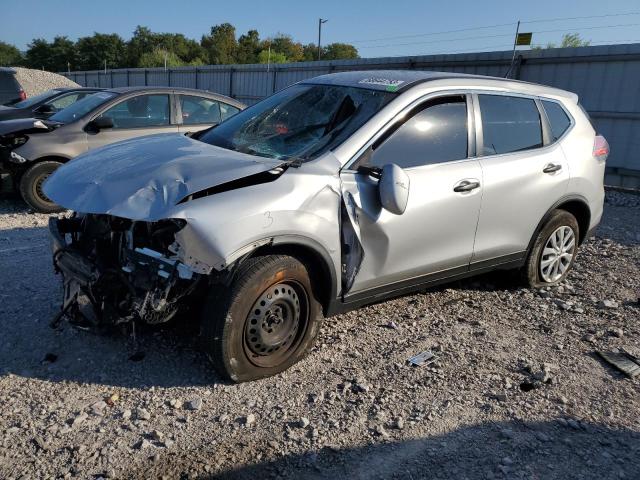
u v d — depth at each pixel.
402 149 3.93
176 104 8.48
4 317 4.16
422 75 4.40
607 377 3.78
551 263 5.24
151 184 3.23
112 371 3.55
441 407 3.34
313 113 4.16
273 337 3.51
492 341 4.21
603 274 5.80
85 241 3.77
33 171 7.34
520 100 4.80
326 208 3.50
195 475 2.71
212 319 3.26
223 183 3.20
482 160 4.38
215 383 3.47
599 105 11.32
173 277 3.15
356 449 2.95
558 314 4.75
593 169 5.29
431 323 4.46
